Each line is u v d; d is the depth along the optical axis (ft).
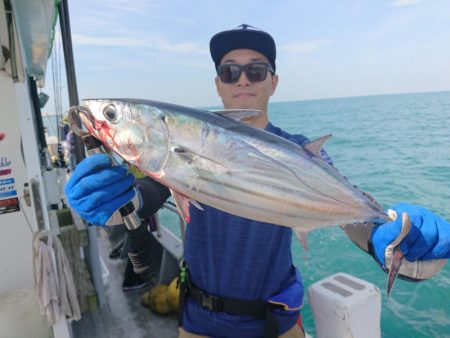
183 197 1.98
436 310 6.01
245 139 1.99
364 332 2.88
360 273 7.43
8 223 3.75
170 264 5.07
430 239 1.95
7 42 3.19
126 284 5.17
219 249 2.57
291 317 2.61
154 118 1.97
